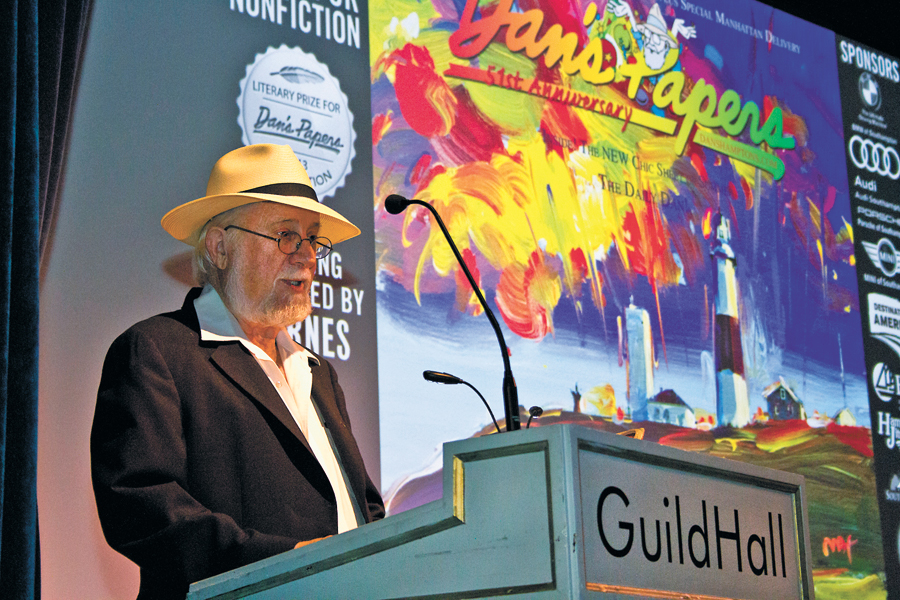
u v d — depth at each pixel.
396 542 1.39
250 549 1.76
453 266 3.86
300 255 2.40
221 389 2.11
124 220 3.12
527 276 4.05
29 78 2.19
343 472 2.32
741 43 5.09
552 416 3.95
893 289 5.31
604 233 4.34
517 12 4.33
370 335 3.58
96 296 3.02
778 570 1.62
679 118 4.75
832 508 4.68
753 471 1.62
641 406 4.22
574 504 1.25
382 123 3.82
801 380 4.77
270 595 1.47
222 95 3.42
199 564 1.74
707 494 1.51
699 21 4.96
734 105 4.96
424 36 4.03
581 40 4.51
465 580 1.32
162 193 3.22
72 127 3.08
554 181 4.25
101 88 3.16
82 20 2.97
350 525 2.25
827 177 5.21
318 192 3.58
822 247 5.07
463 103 4.07
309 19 3.71
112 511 1.81
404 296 3.70
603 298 4.25
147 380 2.00
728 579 1.50
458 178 3.97
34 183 2.14
